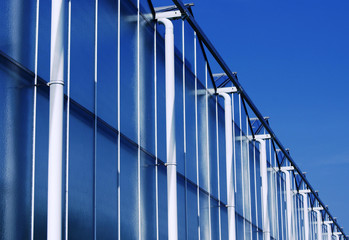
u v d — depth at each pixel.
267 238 33.19
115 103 16.19
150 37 19.48
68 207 13.21
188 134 22.67
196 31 24.06
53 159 11.64
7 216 11.37
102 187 14.89
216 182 25.83
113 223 15.33
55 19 12.17
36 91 12.48
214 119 26.56
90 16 15.25
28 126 12.15
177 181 20.86
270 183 37.72
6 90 11.63
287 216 42.56
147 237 17.44
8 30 11.82
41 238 12.20
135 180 16.95
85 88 14.51
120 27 17.14
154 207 18.16
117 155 15.94
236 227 28.17
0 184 11.28
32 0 12.62
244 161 31.22
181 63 22.64
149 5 19.72
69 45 13.99
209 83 26.41
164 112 20.12
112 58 16.33
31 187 12.06
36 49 12.59
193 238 21.97
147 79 18.81
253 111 32.34
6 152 11.51
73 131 13.70
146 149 18.06
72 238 13.28
